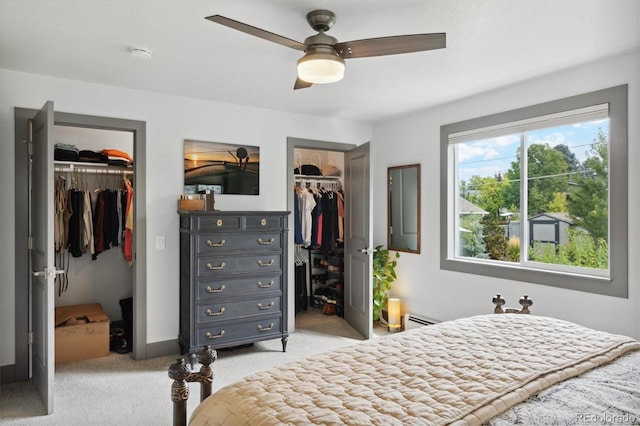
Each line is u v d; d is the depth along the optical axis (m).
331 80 2.33
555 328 1.99
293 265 4.45
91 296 4.43
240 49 2.67
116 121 3.47
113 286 4.54
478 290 3.79
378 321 4.89
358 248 4.50
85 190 4.31
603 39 2.54
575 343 1.78
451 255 4.11
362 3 2.08
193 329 3.41
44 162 2.68
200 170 3.88
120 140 4.59
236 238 3.61
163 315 3.70
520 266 3.51
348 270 4.80
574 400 1.30
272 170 4.30
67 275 4.31
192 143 3.83
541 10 2.17
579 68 3.03
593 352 1.67
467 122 3.89
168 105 3.72
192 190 3.83
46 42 2.55
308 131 4.54
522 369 1.50
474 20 2.28
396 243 4.73
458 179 4.11
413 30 2.39
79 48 2.64
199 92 3.66
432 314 4.26
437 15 2.22
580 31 2.42
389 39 2.02
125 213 4.28
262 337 3.72
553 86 3.20
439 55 2.79
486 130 3.71
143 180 3.60
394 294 4.77
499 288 3.60
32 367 3.11
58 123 3.23
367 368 1.55
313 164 5.76
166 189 3.71
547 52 2.74
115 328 4.44
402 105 4.11
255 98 3.86
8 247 3.09
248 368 3.38
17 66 2.98
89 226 4.07
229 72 3.12
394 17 2.24
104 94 3.42
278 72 3.12
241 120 4.11
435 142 4.23
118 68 3.02
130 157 4.51
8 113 3.06
